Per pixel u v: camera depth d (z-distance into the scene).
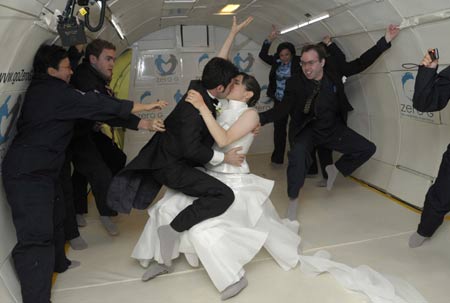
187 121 2.62
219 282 2.59
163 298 2.64
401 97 4.22
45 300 2.37
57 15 2.60
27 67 2.50
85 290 2.74
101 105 2.60
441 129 3.77
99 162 3.47
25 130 2.46
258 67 6.77
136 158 2.80
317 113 3.86
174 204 2.86
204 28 6.48
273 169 5.78
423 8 3.19
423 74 2.72
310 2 4.35
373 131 4.93
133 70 6.36
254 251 2.73
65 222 3.25
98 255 3.26
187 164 2.86
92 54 3.21
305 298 2.58
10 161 2.38
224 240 2.62
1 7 1.80
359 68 4.05
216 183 2.71
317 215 3.98
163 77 6.49
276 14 5.27
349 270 2.79
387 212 3.98
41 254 2.36
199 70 6.61
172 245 2.70
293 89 3.89
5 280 2.33
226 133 2.65
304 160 3.73
